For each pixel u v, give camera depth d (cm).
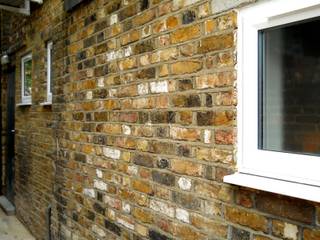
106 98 302
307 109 171
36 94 500
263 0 180
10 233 543
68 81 366
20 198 591
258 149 187
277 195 173
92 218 326
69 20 364
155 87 246
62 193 385
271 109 185
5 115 704
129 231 276
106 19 300
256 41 187
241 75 191
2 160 720
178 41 227
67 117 369
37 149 497
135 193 269
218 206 203
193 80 217
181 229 227
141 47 259
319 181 161
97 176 317
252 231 185
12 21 617
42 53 471
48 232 435
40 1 448
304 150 172
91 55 323
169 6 233
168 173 237
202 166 212
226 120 198
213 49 204
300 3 165
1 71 701
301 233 163
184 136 224
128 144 276
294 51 176
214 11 204
